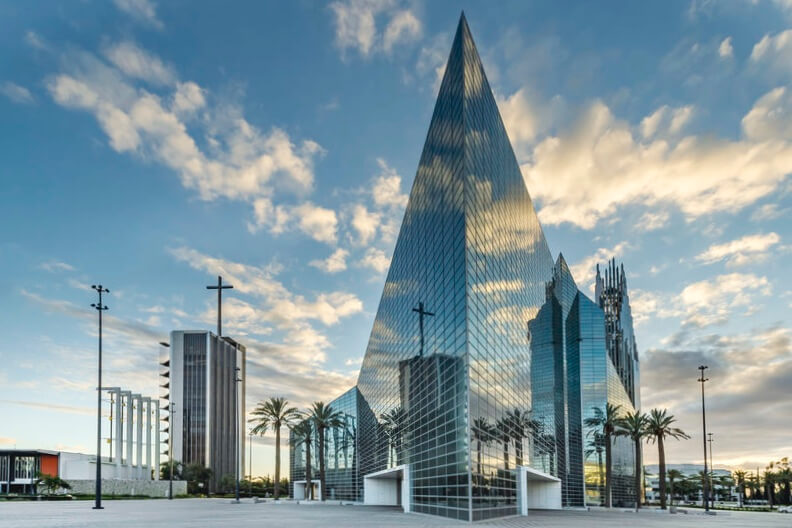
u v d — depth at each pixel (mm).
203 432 158500
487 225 42500
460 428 35625
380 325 78688
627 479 104375
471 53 41625
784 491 147875
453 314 38500
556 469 77438
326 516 40250
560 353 86750
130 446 118750
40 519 32281
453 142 39875
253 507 59281
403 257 61562
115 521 31031
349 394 101562
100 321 52594
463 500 34250
